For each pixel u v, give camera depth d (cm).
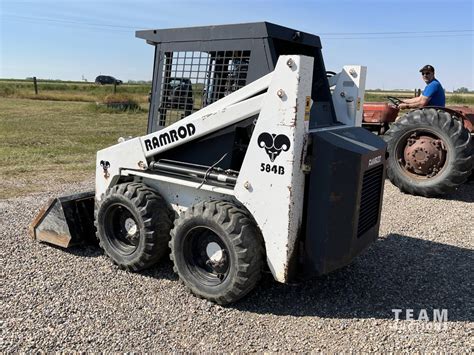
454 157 714
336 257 363
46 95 2931
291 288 418
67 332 343
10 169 900
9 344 326
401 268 464
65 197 498
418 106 860
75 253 491
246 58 384
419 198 744
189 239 394
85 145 1200
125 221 445
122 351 323
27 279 428
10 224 578
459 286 425
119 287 415
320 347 330
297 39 402
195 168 411
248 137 384
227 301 378
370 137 415
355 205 356
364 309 383
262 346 331
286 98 336
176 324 358
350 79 450
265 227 361
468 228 589
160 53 434
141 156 437
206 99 411
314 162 354
